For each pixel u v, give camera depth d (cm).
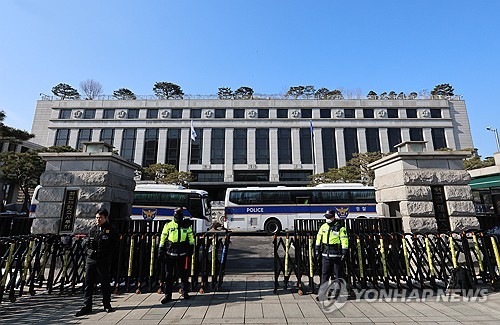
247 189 1923
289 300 577
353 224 720
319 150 4172
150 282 649
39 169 2680
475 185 1479
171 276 573
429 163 837
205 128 4294
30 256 620
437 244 658
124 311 514
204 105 4388
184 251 587
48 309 529
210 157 4200
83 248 671
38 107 4681
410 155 826
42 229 793
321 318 473
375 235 668
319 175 3453
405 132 4222
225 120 4316
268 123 4303
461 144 4288
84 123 4225
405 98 4594
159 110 4362
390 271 675
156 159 4169
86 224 788
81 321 466
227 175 4119
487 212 1418
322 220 768
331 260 593
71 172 838
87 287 511
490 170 1400
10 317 486
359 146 4166
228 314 494
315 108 4378
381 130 4222
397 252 659
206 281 687
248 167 4141
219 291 648
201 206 1772
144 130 4256
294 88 5150
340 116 4300
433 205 801
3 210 3050
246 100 4406
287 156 4206
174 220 600
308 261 678
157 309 523
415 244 655
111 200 845
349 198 1828
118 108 4347
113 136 4228
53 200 818
